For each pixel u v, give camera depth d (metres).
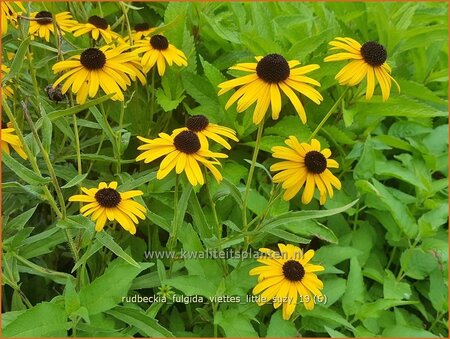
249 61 0.58
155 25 0.71
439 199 0.60
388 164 0.59
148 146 0.40
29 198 0.51
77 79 0.41
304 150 0.42
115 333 0.41
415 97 0.67
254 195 0.52
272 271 0.43
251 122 0.55
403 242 0.57
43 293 0.51
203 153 0.40
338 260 0.51
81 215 0.39
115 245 0.40
